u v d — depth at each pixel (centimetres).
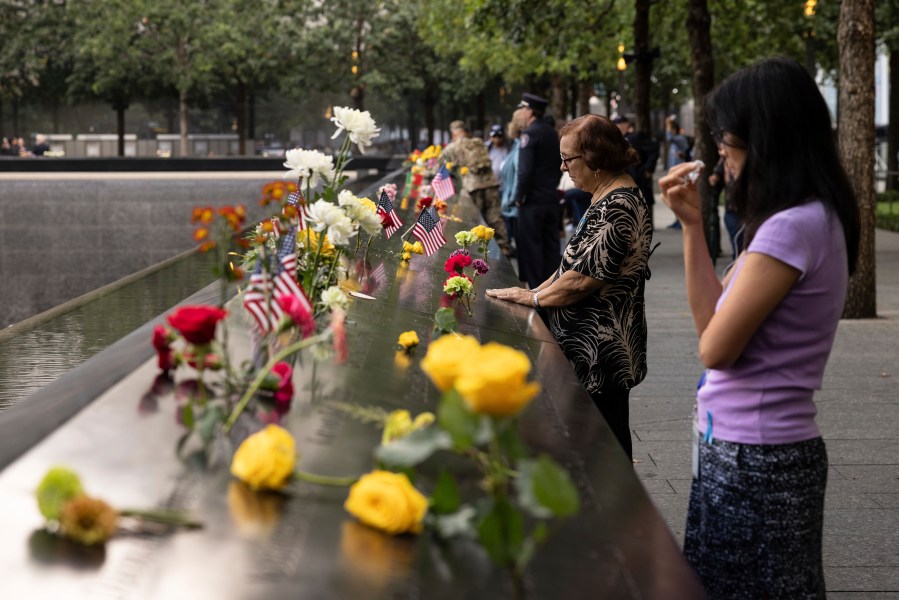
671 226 2102
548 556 180
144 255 1716
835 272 248
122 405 226
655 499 518
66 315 577
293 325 259
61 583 155
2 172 1822
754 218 253
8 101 5866
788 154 248
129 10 4772
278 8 5038
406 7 5050
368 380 264
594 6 2048
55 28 5431
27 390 431
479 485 204
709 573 263
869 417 662
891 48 2533
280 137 6562
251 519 179
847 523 486
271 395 239
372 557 171
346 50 5053
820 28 2284
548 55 2033
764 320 249
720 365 250
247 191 1727
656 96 4781
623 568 179
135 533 171
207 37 4819
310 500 188
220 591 156
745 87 254
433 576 168
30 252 1705
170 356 247
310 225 359
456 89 5066
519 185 1144
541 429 255
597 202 423
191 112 6350
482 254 607
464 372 151
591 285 415
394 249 563
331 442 215
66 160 1822
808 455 252
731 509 256
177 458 200
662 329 984
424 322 377
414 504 177
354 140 377
